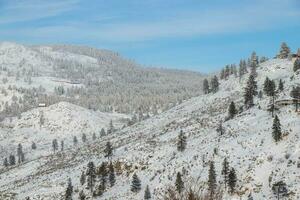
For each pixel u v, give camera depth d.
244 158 120.81
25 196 156.75
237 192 107.00
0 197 160.62
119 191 137.50
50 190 156.50
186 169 128.00
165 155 149.25
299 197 96.12
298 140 116.44
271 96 160.38
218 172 118.12
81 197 137.88
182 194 16.64
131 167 150.25
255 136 129.88
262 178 109.38
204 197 16.27
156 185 128.38
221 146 133.75
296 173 105.12
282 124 129.00
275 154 115.94
